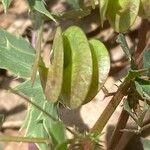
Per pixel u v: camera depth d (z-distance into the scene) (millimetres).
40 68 155
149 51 172
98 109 211
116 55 221
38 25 213
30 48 192
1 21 242
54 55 149
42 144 178
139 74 168
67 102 154
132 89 171
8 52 190
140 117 171
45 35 232
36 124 185
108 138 203
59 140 157
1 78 234
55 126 158
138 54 201
